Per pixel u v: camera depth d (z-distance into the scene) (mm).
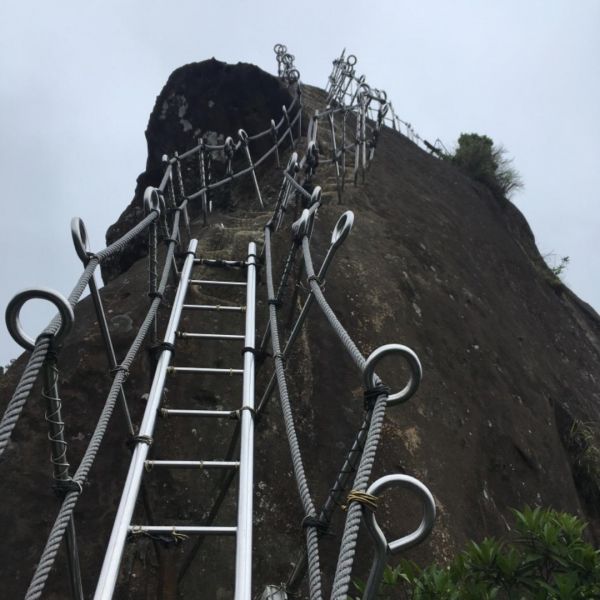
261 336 4711
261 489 3906
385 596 3115
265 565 3613
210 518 3432
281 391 3123
